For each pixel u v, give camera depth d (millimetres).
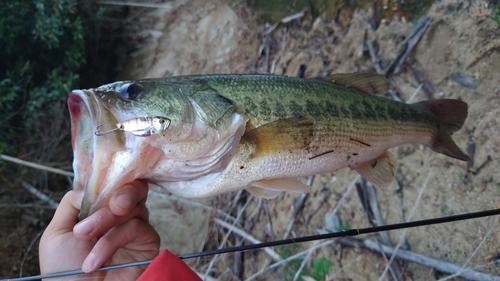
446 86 515
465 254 436
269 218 657
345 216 561
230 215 716
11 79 913
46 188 870
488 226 425
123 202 261
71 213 297
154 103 280
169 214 808
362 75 376
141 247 314
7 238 782
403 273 479
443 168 487
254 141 304
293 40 770
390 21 611
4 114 897
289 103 322
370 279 506
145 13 1237
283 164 318
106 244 276
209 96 298
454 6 529
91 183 265
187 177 302
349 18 676
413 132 390
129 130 256
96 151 261
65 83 960
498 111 452
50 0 949
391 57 588
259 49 847
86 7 1099
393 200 521
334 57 669
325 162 341
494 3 477
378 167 386
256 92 314
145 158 273
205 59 1002
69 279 287
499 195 429
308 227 599
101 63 1164
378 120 365
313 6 752
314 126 325
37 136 926
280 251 614
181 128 282
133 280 300
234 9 968
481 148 458
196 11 1111
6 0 900
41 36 919
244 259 662
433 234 470
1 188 831
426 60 545
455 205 464
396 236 503
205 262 716
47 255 291
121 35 1210
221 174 304
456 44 514
